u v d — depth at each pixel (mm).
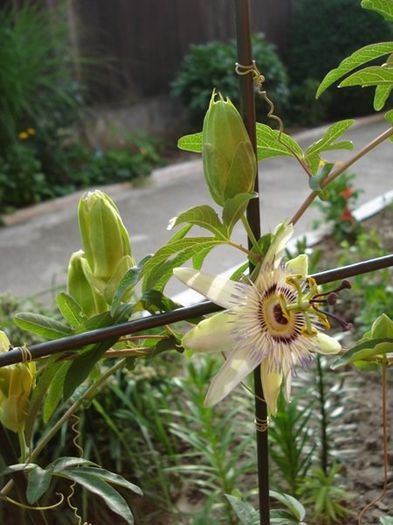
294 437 626
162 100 2680
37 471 260
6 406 274
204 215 246
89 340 254
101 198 285
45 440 292
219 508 652
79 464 269
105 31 2438
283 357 245
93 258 291
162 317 259
